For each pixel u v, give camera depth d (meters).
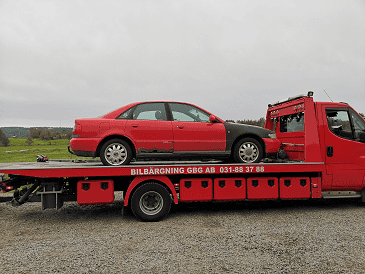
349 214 5.96
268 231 4.73
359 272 3.19
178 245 4.07
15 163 6.23
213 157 6.07
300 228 4.90
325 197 6.23
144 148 5.64
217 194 5.84
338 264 3.39
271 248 3.92
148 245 4.08
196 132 5.90
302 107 6.26
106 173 5.31
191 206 6.88
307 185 6.14
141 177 5.52
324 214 5.97
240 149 6.14
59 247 4.02
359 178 6.34
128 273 3.16
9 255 3.72
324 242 4.16
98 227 5.09
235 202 7.40
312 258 3.57
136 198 5.44
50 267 3.33
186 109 6.07
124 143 5.56
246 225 5.13
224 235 4.53
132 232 4.74
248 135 6.29
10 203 5.37
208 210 6.43
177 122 5.90
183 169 5.58
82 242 4.24
